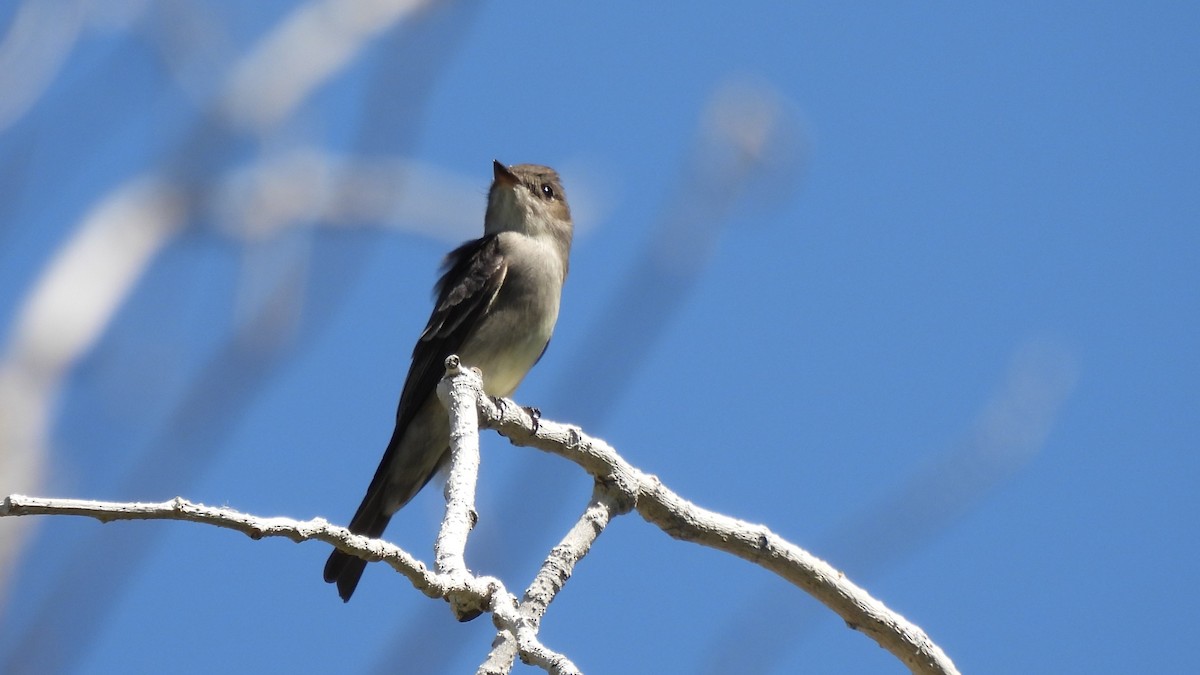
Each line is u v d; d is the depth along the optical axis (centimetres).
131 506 539
